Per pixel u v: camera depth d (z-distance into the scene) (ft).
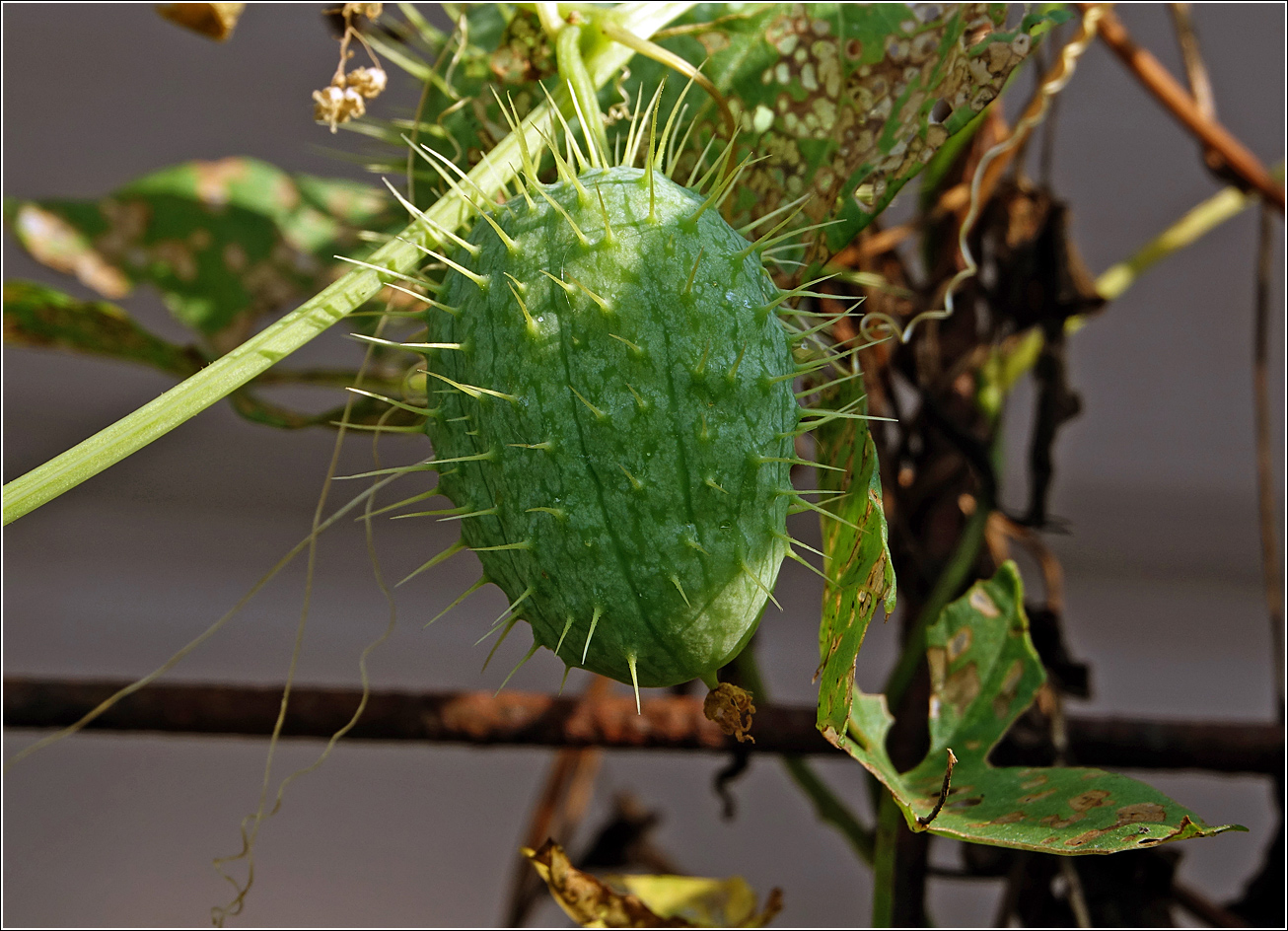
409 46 0.78
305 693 0.73
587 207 0.62
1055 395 0.84
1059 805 0.64
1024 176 0.83
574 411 0.61
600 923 0.73
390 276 0.65
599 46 0.67
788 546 0.62
